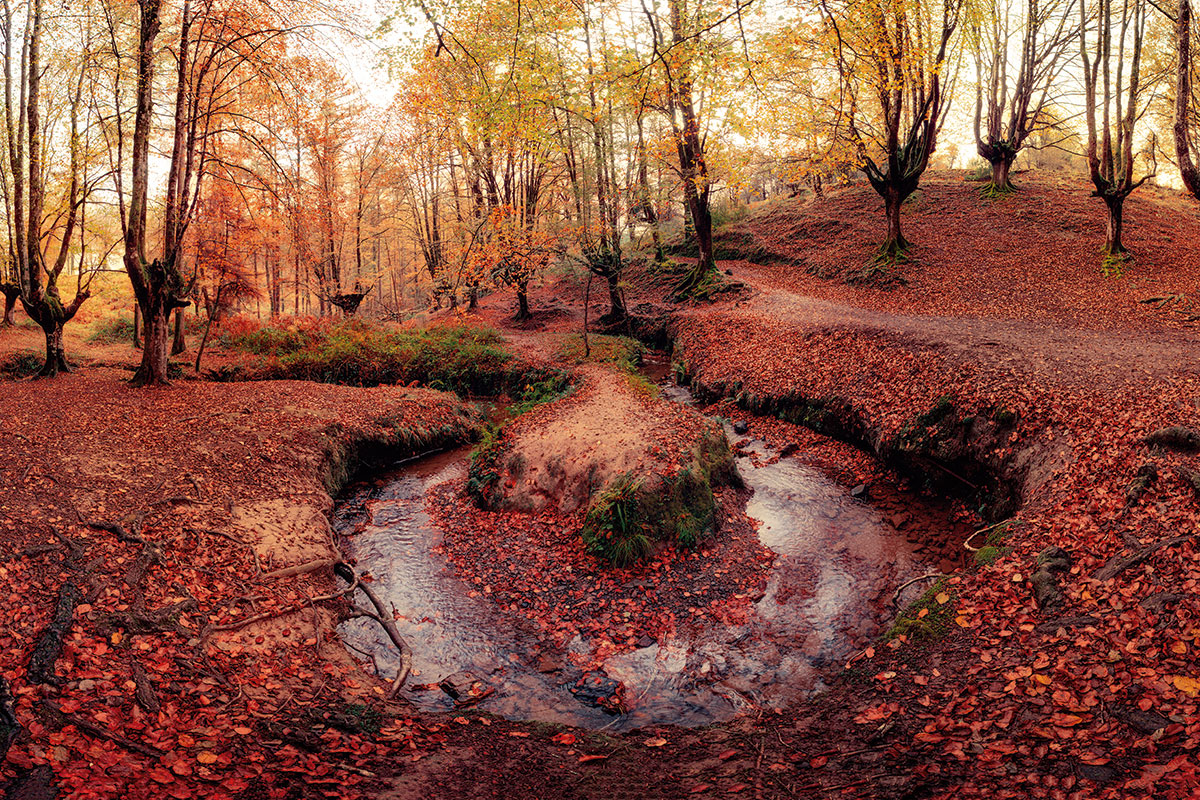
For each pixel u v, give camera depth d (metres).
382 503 12.22
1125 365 11.45
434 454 15.61
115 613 6.07
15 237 16.56
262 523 9.24
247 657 6.15
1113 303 18.23
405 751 4.93
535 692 6.52
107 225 26.41
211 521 8.70
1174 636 5.07
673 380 22.20
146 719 4.69
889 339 16.08
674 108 22.22
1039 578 6.54
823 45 18.77
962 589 7.04
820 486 12.23
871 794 4.00
